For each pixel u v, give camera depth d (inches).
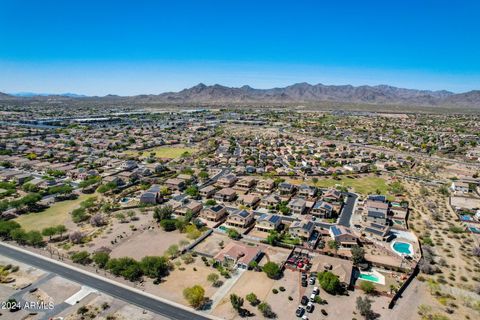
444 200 5856.3
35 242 3868.1
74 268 3422.7
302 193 5851.4
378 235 4210.1
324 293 3070.9
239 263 3508.9
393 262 3580.2
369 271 3472.0
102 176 6875.0
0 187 5836.6
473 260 3759.8
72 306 2824.8
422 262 3595.0
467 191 6259.8
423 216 5064.0
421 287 3235.7
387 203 5280.5
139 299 2950.3
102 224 4569.4
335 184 6707.7
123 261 3376.0
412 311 2859.3
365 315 2760.8
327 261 3479.3
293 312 2805.1
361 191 6309.1
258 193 6043.3
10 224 4153.5
